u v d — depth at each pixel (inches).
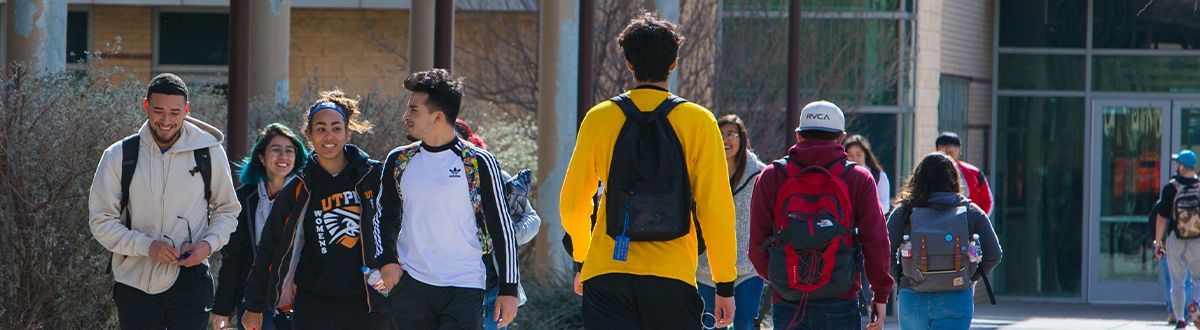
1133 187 2613.2
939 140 1574.8
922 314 983.6
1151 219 1857.8
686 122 681.6
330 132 794.8
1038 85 2620.6
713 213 681.0
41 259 1052.5
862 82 2217.0
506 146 1770.4
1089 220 2620.6
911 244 976.3
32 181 1051.3
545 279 1432.1
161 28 2554.1
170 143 832.9
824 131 859.4
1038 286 2655.0
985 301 2605.8
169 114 821.9
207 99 1496.1
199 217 842.8
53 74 1120.2
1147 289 2618.1
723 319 701.3
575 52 1535.4
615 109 684.7
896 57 2236.7
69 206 1065.5
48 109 1058.7
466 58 2348.7
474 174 751.1
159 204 828.6
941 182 983.0
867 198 844.6
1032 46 2618.1
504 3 2317.9
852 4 2226.9
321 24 2534.5
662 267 676.7
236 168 1058.7
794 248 841.5
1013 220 2655.0
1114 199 2625.5
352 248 800.9
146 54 2549.2
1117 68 2600.9
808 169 847.7
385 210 759.1
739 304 1039.6
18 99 1046.4
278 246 800.9
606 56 2108.8
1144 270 2618.1
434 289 746.2
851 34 2224.4
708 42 2162.9
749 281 1039.6
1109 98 2603.3
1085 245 2630.4
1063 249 2637.8
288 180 823.1
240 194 902.4
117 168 822.5
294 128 1480.1
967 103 2534.5
